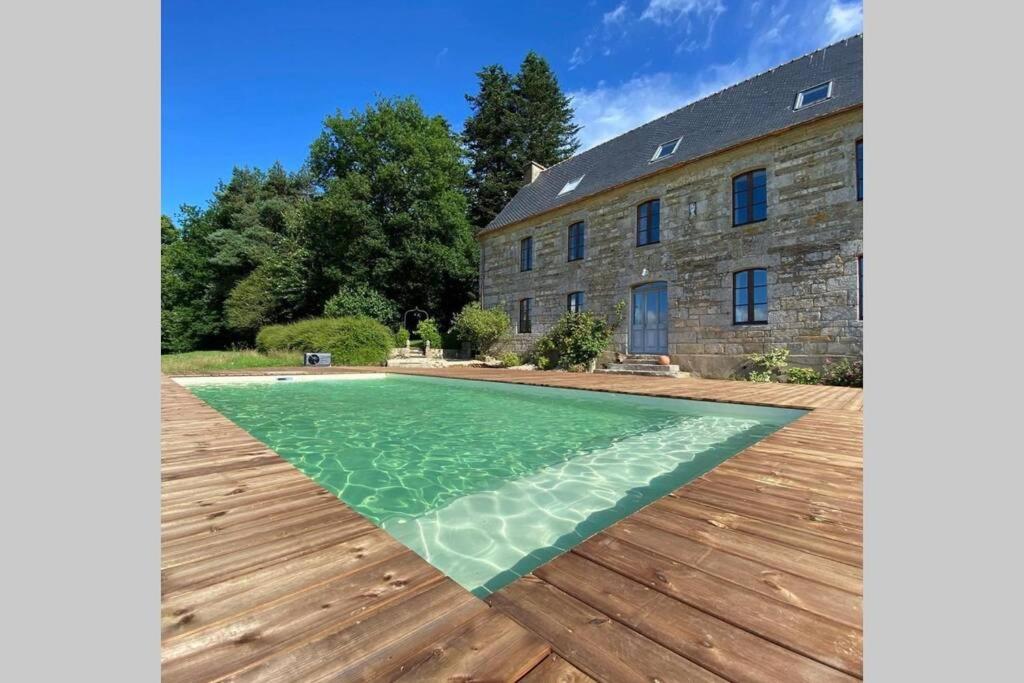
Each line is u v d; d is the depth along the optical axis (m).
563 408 5.98
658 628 1.06
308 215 18.31
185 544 1.53
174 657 0.95
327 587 1.25
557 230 12.41
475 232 21.28
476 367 12.60
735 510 1.84
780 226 8.14
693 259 9.38
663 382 7.66
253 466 2.55
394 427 4.79
